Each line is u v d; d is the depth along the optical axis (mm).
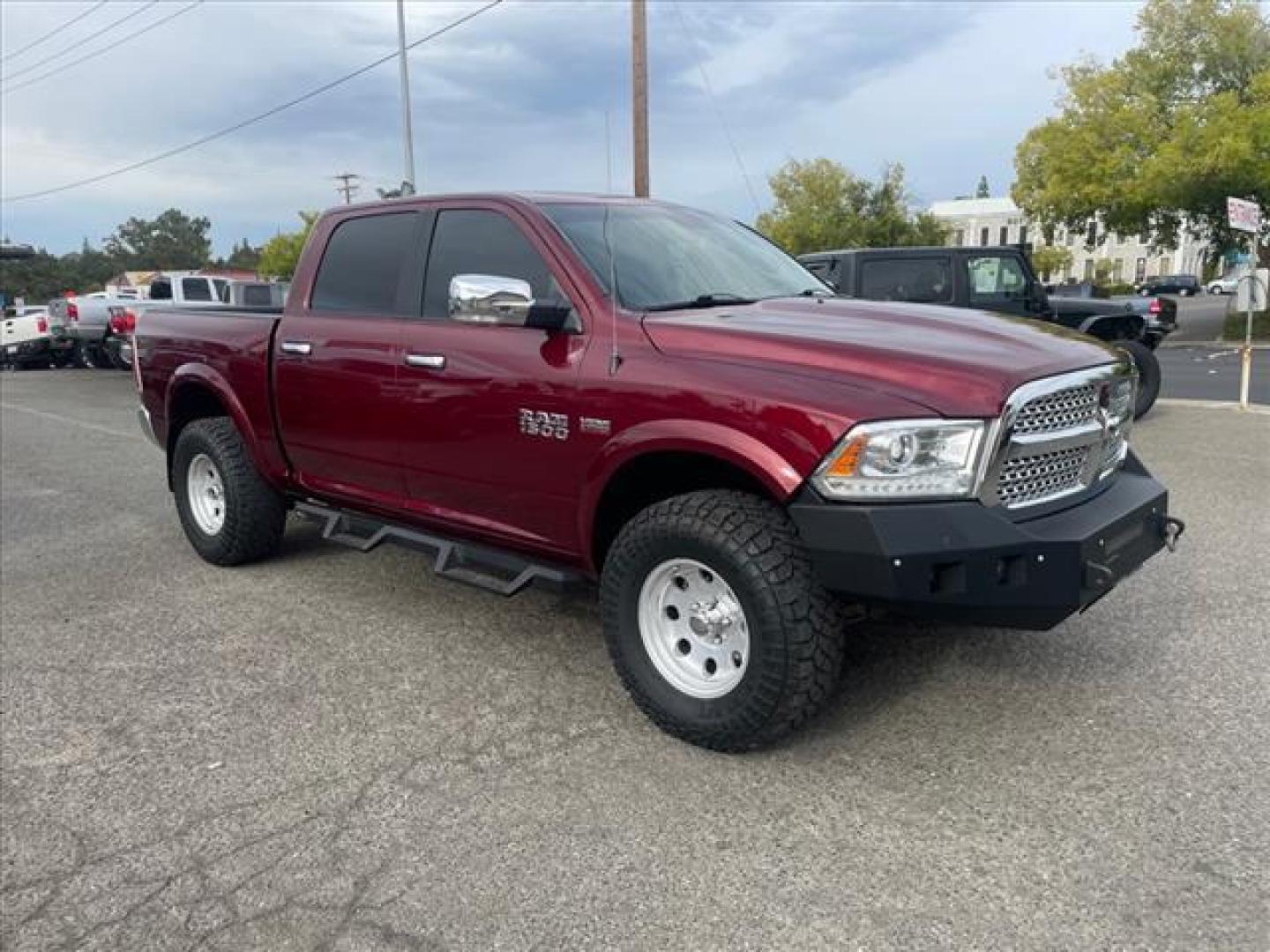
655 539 3340
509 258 4027
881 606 3004
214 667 4289
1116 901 2582
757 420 3105
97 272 119375
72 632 4766
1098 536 3139
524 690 3986
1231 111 26516
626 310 3656
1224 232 29844
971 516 2959
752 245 4820
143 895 2729
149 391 6008
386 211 4629
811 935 2490
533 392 3732
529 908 2625
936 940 2459
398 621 4812
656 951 2451
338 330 4629
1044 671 3992
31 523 7113
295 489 5203
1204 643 4238
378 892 2709
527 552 4020
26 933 2584
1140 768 3232
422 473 4312
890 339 3312
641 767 3336
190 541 6039
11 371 25250
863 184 45000
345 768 3387
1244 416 10891
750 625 3154
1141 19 28984
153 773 3383
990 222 82625
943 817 2988
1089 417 3402
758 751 3402
